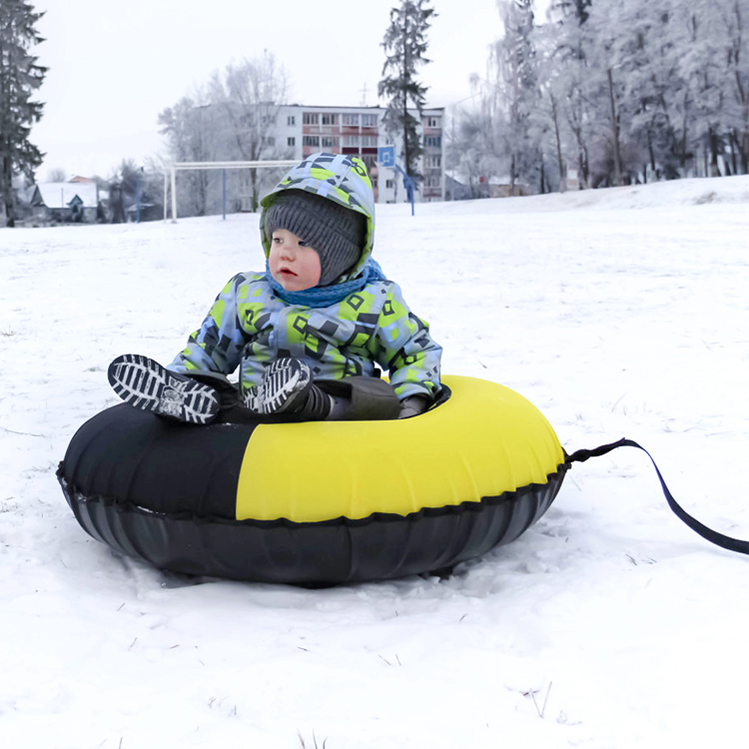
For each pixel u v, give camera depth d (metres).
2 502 4.05
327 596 2.98
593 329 9.03
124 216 73.44
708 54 43.31
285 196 3.45
